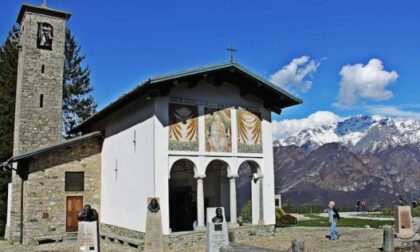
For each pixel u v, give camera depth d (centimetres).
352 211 4572
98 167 2528
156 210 1756
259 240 2102
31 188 2319
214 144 2092
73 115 4616
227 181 2456
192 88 2064
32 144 2923
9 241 2473
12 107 3544
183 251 1830
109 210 2373
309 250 1770
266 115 2323
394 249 1700
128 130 2197
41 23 3066
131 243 1962
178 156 1975
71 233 2380
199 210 2000
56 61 3084
